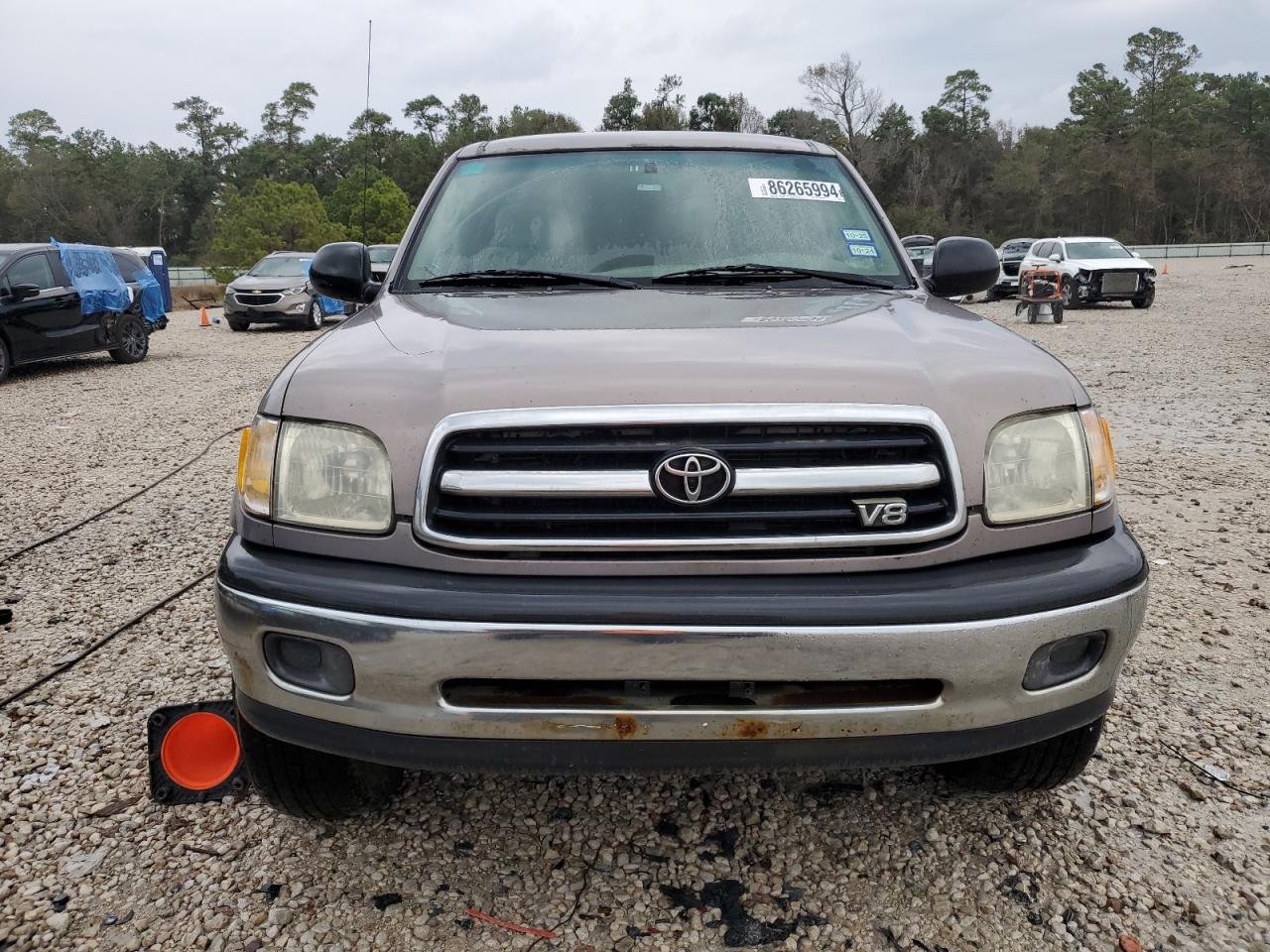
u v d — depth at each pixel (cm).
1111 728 301
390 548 192
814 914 219
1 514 556
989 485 198
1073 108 10331
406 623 183
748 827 251
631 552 188
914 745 194
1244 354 1252
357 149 8506
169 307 2402
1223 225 8725
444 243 312
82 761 282
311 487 198
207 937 211
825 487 189
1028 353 225
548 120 7794
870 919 217
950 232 7856
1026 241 3083
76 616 395
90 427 838
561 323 237
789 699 191
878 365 204
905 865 236
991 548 198
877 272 305
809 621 182
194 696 320
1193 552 471
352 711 191
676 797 264
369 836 247
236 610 195
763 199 324
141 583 433
